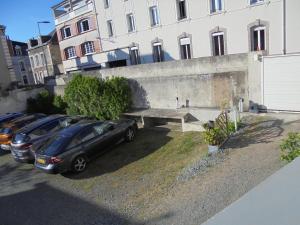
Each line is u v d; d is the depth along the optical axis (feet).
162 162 37.70
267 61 40.70
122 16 84.74
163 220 22.27
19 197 35.50
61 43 114.42
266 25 57.82
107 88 58.75
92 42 100.63
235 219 5.35
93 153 41.57
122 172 37.63
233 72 45.50
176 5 71.05
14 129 53.21
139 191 30.89
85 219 27.71
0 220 30.55
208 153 33.22
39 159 38.58
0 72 93.09
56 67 135.03
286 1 54.08
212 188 24.57
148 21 78.23
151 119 56.54
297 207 5.43
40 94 81.20
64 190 35.40
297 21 53.67
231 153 31.12
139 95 60.49
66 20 107.86
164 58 77.92
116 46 90.02
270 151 28.86
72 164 38.68
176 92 54.24
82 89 60.75
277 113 40.50
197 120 49.88
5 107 79.36
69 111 66.13
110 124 45.24
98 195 32.45
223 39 65.10
